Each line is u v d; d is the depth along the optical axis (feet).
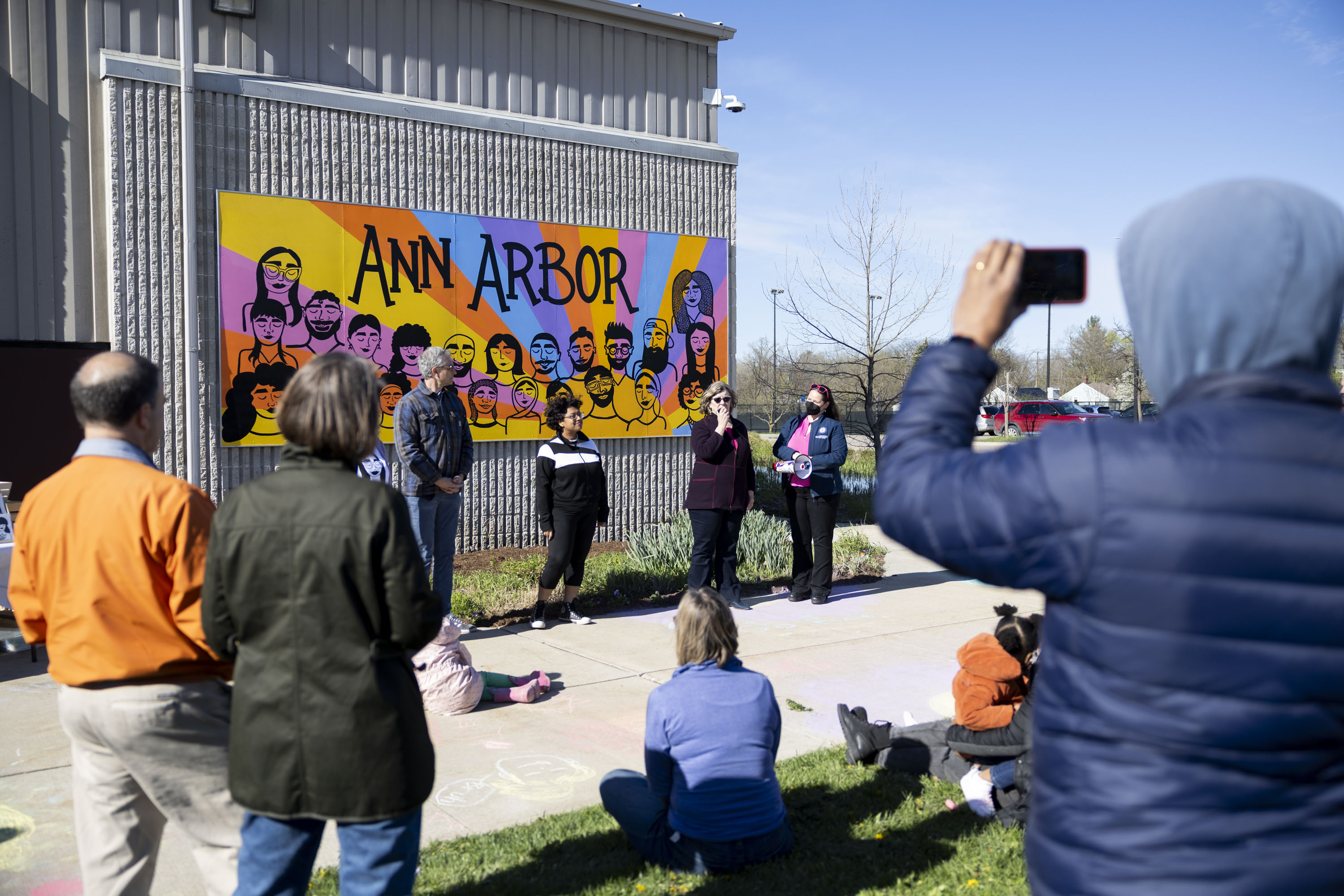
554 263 33.68
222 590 7.49
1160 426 4.03
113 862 8.54
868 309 53.67
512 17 33.12
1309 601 3.68
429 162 31.42
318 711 7.25
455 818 12.87
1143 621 3.81
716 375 37.27
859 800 13.10
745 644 22.09
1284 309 3.95
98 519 8.03
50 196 26.53
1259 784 3.71
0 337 26.07
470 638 22.45
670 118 36.83
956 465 4.29
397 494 7.59
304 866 7.70
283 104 29.01
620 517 35.29
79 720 8.18
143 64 26.89
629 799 11.49
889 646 21.89
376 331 30.55
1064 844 3.99
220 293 28.12
